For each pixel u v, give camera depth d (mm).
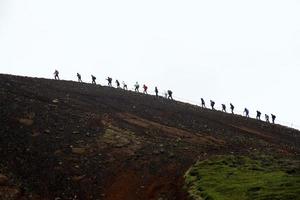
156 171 34938
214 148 42594
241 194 26297
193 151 40406
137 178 34000
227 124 56094
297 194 24938
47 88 58938
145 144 41125
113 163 36531
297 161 35625
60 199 30203
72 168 34906
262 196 25328
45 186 31500
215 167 33156
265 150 42781
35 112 44938
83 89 63562
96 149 38719
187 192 29062
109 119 48438
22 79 61344
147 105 59969
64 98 54562
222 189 27734
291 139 53531
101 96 60750
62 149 37812
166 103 64188
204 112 61875
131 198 30891
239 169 32344
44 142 38438
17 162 33781
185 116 56656
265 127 58219
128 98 62812
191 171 32781
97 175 34438
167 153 38875
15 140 37531
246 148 43406
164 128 48625
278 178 28766
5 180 29750
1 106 44281
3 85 54281
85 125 44250
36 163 34500
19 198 28531
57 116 45312
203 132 49469
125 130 45125
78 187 32406
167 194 30469
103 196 31516
